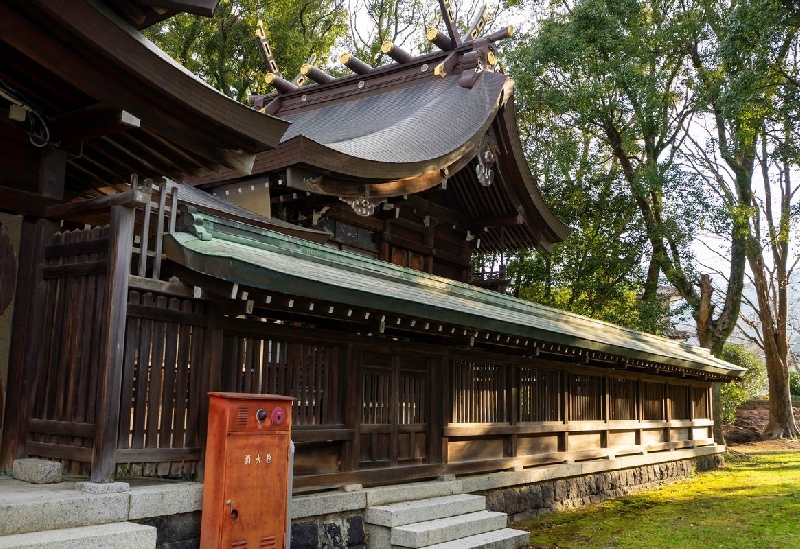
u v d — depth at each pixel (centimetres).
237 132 575
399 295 679
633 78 1978
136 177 511
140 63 498
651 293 2184
